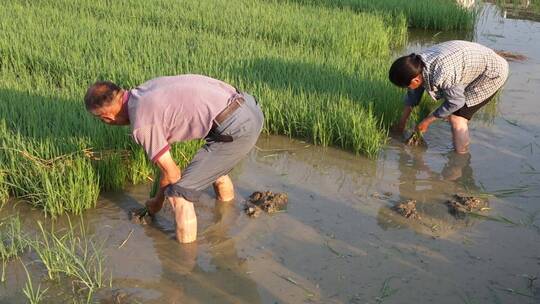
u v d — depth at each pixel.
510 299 3.76
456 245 4.37
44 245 4.24
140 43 8.08
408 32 11.29
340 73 7.41
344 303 3.72
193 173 4.06
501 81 5.53
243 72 7.23
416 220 4.70
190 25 9.67
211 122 3.87
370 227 4.59
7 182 4.77
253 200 4.92
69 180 4.65
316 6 11.51
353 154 5.93
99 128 5.38
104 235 4.42
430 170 5.61
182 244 4.33
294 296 3.78
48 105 5.87
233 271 4.03
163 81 3.91
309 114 6.26
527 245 4.38
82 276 3.91
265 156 5.84
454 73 5.30
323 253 4.25
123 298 3.72
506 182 5.38
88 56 7.56
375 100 6.59
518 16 12.86
